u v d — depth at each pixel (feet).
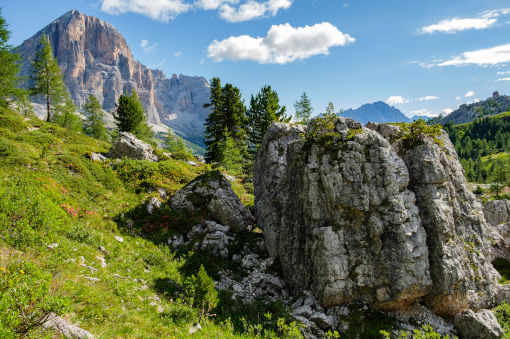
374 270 57.72
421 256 56.24
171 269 65.05
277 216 80.94
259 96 216.54
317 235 62.54
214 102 214.48
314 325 52.54
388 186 61.31
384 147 64.90
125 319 38.50
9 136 111.45
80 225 63.31
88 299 38.34
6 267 34.32
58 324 29.43
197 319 46.80
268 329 52.11
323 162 66.80
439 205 60.44
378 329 52.13
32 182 72.28
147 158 140.56
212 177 104.99
